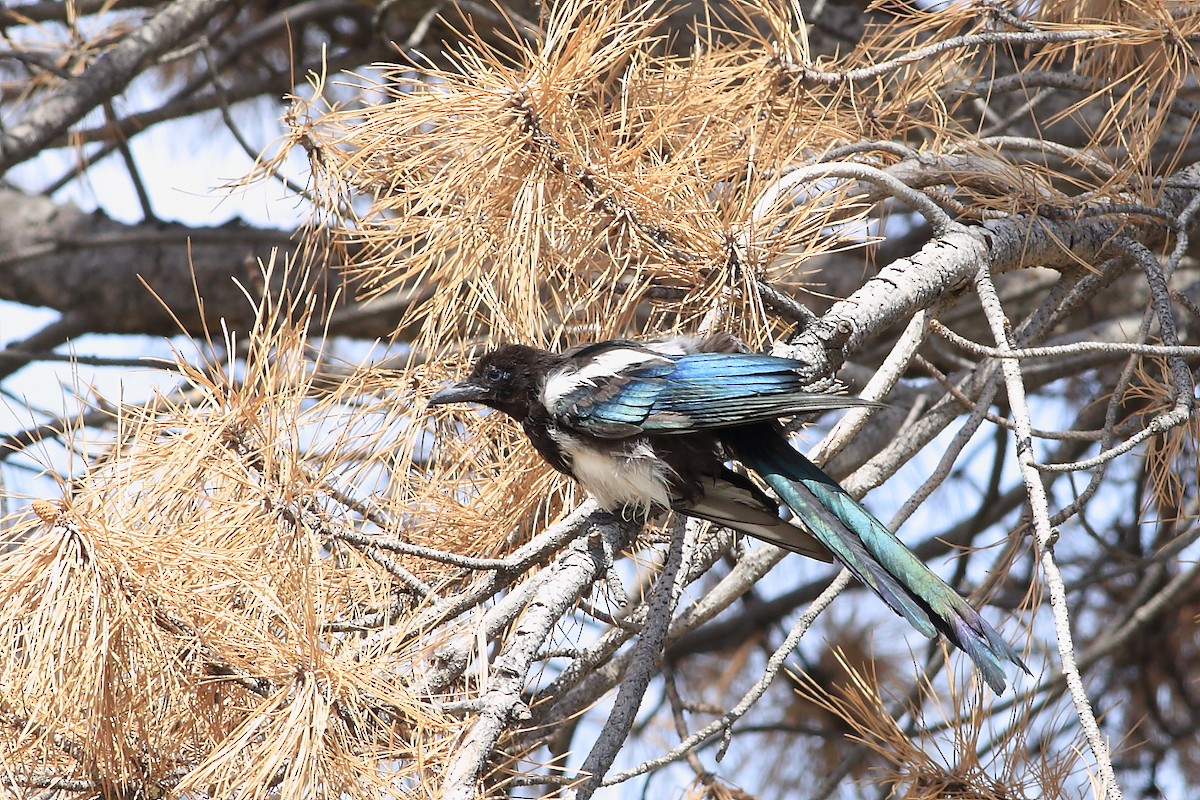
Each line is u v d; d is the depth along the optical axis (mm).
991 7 8820
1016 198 8641
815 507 7527
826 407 7191
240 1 14789
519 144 7355
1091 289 9109
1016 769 7230
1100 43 8836
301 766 5312
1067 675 5672
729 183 8039
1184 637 14531
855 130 9391
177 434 6465
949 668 7441
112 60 12688
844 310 7805
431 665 6316
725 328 8055
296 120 8000
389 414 7574
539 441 7875
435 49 14562
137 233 15992
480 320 8680
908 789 7324
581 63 7434
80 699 5609
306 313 6934
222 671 5875
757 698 7113
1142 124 8625
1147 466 8438
